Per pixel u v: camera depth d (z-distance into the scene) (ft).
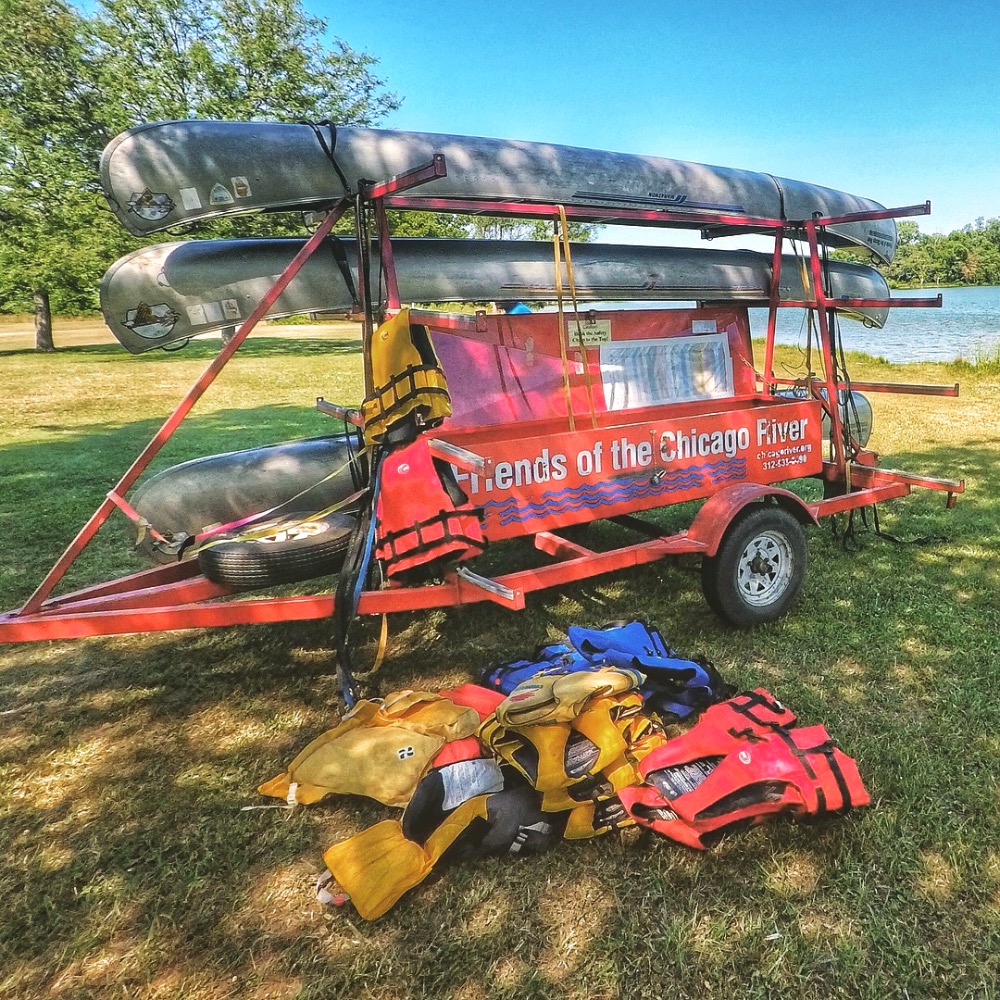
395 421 11.32
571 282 13.69
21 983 7.25
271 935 7.68
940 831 8.74
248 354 89.20
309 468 16.52
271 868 8.62
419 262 14.30
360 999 6.93
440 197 12.77
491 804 8.59
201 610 10.68
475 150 13.14
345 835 9.13
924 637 13.89
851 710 11.48
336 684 13.03
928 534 19.88
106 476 28.43
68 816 9.70
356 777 9.50
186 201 11.21
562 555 12.85
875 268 21.75
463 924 7.70
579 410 16.71
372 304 13.73
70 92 91.66
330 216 11.93
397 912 7.86
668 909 7.82
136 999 7.04
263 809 9.63
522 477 12.95
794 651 13.47
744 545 13.57
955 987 6.88
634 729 9.61
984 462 28.09
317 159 11.76
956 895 7.92
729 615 13.84
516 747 9.11
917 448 30.83
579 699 9.13
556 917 7.76
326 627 15.38
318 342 112.37
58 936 7.80
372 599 10.92
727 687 11.51
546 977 7.08
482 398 15.43
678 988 6.94
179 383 59.82
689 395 18.44
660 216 15.06
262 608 10.90
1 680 13.47
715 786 8.39
